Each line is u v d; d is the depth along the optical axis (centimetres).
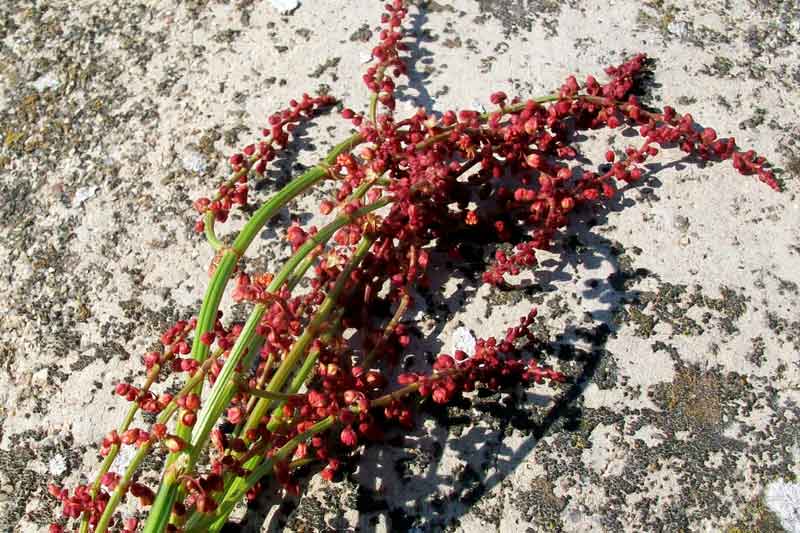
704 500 23
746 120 28
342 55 29
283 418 23
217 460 22
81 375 25
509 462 24
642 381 24
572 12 29
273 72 29
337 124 28
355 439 22
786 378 24
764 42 29
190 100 28
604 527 23
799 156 27
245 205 26
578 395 24
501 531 23
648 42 29
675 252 26
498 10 30
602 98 27
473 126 26
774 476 23
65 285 26
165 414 22
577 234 26
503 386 24
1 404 25
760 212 26
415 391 24
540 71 28
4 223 27
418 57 29
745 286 25
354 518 23
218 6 30
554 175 26
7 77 29
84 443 24
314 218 26
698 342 25
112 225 27
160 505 21
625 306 25
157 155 28
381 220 25
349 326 25
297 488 23
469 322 25
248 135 28
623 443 24
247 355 22
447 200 26
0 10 31
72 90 29
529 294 25
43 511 24
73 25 30
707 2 30
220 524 22
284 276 23
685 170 27
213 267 24
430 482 23
